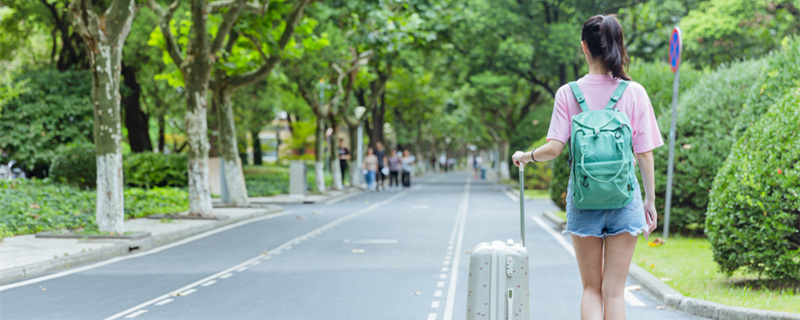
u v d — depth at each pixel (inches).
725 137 574.6
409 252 513.7
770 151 331.9
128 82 1280.8
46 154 1149.1
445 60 1713.8
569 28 1396.4
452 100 1989.4
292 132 2161.7
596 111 158.9
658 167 595.2
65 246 502.0
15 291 355.9
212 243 574.9
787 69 446.9
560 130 165.0
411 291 358.6
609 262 164.1
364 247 544.4
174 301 331.0
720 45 1115.9
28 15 1198.3
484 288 173.2
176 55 788.0
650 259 452.8
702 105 586.9
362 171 1838.1
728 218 342.0
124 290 360.5
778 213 323.0
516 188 1523.1
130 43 1091.3
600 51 165.2
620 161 152.5
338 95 1409.9
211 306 319.0
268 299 336.5
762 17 1008.9
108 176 563.2
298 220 792.3
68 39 1232.8
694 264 427.8
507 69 1561.3
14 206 641.0
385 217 829.8
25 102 1155.3
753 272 348.8
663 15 1364.4
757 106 453.7
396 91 2081.7
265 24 796.6
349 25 1120.8
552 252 514.9
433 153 4148.6
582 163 153.3
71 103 1170.6
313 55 1166.3
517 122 2059.5
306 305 321.7
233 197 928.3
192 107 755.4
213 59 759.7
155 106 1413.6
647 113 164.2
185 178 1179.3
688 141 582.2
